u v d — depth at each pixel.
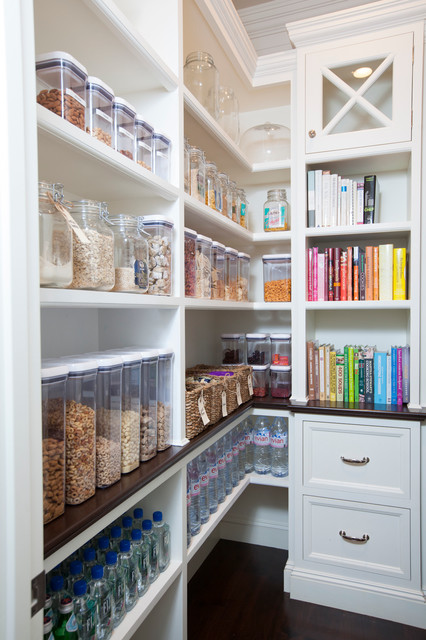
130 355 1.08
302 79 1.97
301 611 1.83
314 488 1.92
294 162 2.05
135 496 1.04
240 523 2.42
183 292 1.34
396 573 1.80
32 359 0.64
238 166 2.09
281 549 2.33
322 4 2.32
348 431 1.86
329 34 1.90
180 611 1.31
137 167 1.07
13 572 0.59
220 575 2.08
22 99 0.61
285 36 2.46
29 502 0.62
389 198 2.16
